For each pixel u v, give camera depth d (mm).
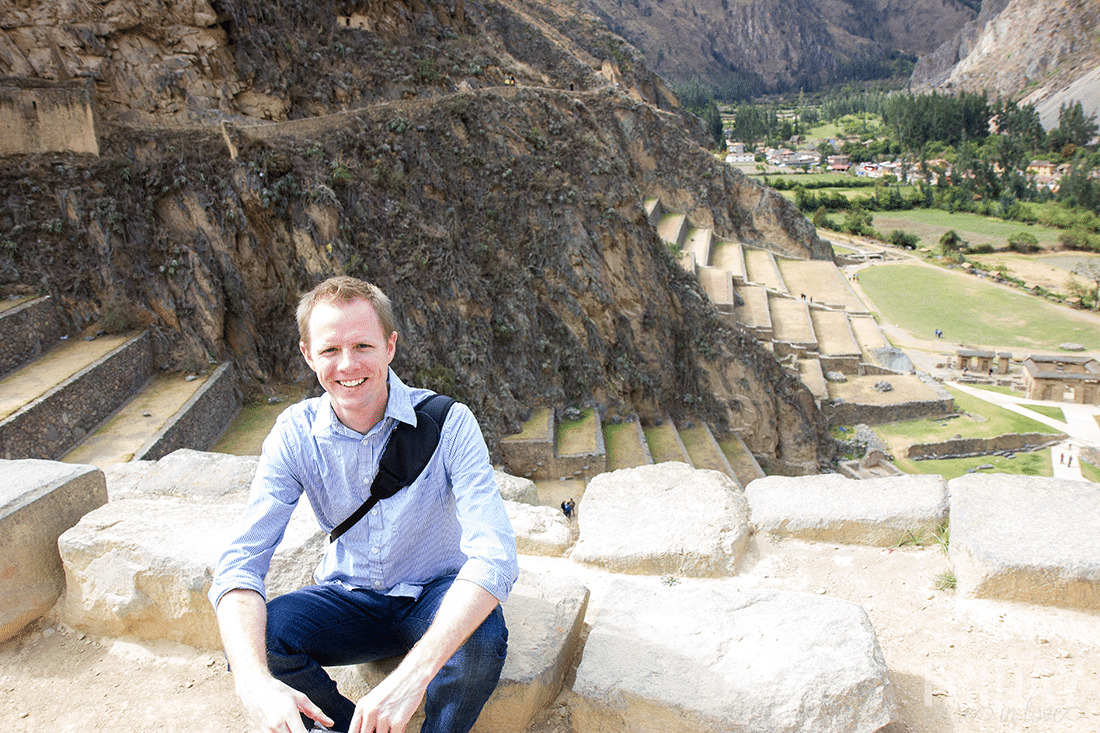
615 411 43594
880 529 5727
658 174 84562
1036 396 61406
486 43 54969
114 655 4664
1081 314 83188
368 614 3705
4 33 34000
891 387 60688
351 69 45344
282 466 3652
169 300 33031
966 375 66312
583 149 47000
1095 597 4691
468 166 43281
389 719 2941
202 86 38719
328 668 4160
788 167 193625
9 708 4262
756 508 6125
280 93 41250
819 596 4441
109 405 29062
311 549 4812
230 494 6359
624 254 46562
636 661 3965
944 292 91750
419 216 39562
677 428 47250
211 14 38219
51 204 32562
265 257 36125
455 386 36938
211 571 4555
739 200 92375
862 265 105438
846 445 53562
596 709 3801
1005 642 4520
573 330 43719
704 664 3912
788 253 93500
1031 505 5414
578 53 92812
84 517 5172
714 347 50000
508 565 3396
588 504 6348
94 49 35750
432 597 3631
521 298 42469
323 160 37625
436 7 52375
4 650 4750
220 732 4008
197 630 4633
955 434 54594
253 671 3113
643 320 46844
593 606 5133
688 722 3635
